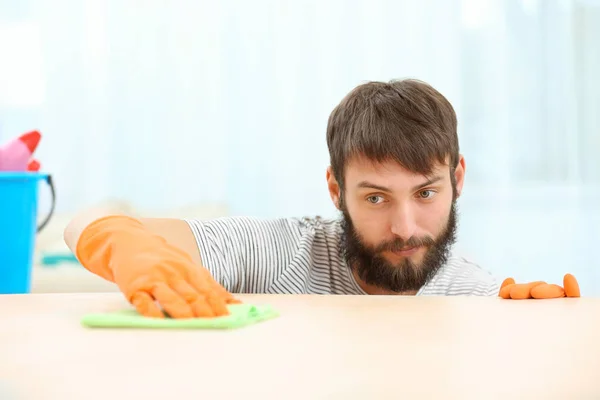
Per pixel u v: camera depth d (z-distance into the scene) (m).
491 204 2.23
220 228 0.99
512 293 0.70
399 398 0.31
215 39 2.24
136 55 2.22
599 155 2.22
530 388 0.33
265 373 0.36
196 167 2.25
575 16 2.21
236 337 0.46
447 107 0.94
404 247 0.89
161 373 0.36
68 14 2.20
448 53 2.23
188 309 0.52
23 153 1.27
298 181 2.26
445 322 0.53
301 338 0.46
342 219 0.99
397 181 0.87
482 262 2.23
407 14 2.23
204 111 2.24
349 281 1.01
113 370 0.36
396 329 0.49
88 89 2.21
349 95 0.96
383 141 0.86
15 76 2.19
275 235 1.02
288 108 2.25
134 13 2.22
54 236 1.98
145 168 2.23
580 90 2.22
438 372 0.36
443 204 0.91
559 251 2.23
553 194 2.23
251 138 2.26
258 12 2.23
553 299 0.69
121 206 2.22
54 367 0.37
